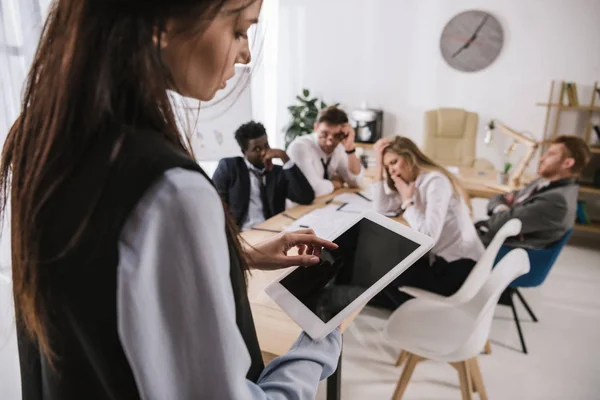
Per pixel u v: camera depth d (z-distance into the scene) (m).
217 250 0.34
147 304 0.33
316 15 4.32
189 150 0.42
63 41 0.34
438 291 2.03
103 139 0.33
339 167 2.50
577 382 1.91
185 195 0.32
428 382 1.87
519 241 2.27
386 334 1.48
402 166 1.90
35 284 0.36
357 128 4.18
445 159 3.89
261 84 3.44
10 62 1.02
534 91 3.75
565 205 2.11
